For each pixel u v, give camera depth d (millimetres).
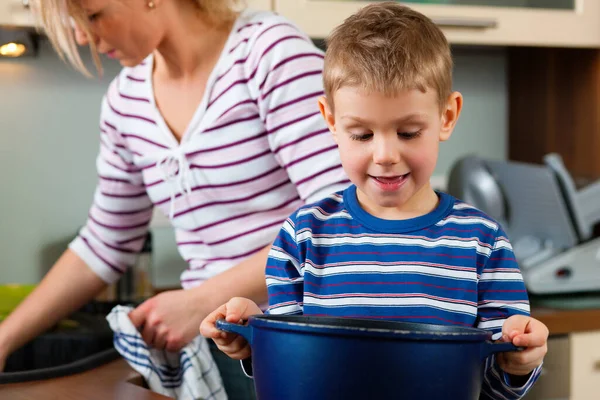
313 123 1166
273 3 1930
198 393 1217
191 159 1255
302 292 847
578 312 1813
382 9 851
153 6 1171
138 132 1320
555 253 1962
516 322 701
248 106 1208
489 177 2020
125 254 1479
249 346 772
